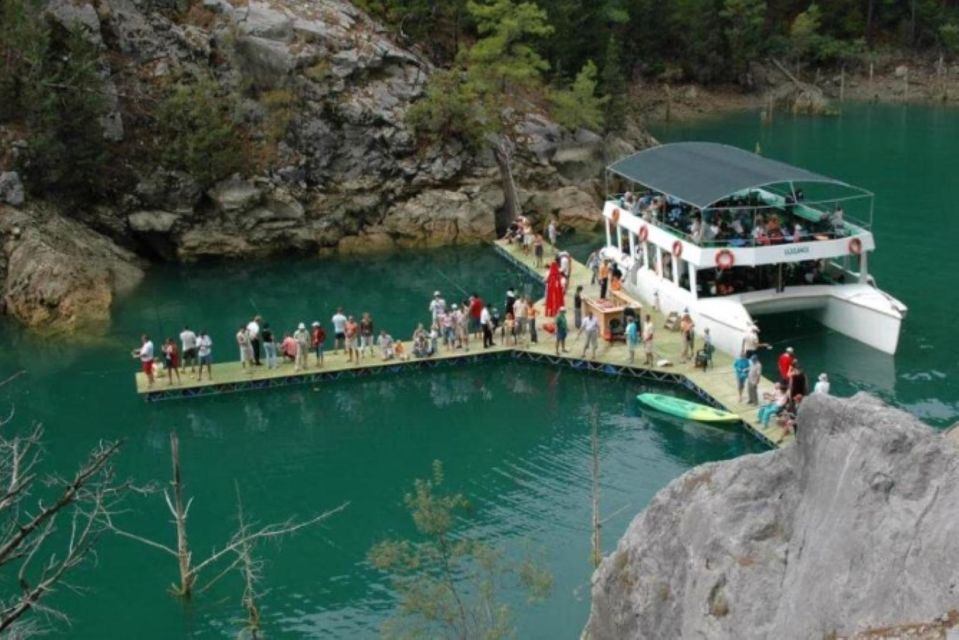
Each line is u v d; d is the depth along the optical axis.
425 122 69.19
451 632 27.56
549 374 48.12
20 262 56.34
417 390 47.09
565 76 83.44
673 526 18.95
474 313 51.62
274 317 55.81
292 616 30.98
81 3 63.94
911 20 123.88
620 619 19.19
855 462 16.42
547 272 59.81
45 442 42.41
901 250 63.72
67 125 61.22
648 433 41.91
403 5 78.12
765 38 121.19
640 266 55.38
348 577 32.91
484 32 78.81
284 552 34.44
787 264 52.16
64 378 48.50
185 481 39.53
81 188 62.94
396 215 67.75
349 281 61.47
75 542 35.00
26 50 59.84
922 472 15.70
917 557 15.02
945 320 52.47
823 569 16.16
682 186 52.00
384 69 70.50
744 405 42.69
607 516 35.44
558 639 28.48
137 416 44.84
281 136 66.81
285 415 45.16
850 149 92.19
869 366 46.91
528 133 72.94
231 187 64.75
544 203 70.38
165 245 65.12
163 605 31.70
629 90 111.88
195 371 47.53
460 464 40.16
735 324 47.12
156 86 65.94
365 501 37.66
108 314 55.88
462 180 69.38
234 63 67.31
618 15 101.81
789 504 17.64
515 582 31.14
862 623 15.18
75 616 31.17
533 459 40.22
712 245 49.31
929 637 13.88
